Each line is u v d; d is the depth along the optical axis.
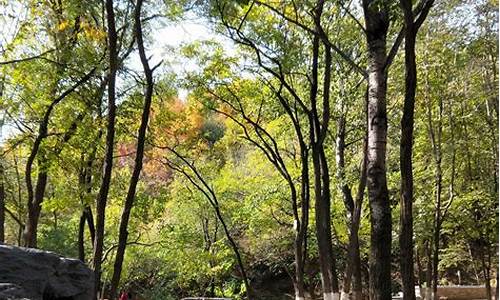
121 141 16.80
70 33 12.95
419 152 20.55
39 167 13.77
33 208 14.05
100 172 14.27
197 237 22.81
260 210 21.06
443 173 20.81
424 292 24.09
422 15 7.56
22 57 13.12
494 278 28.22
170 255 20.75
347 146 17.39
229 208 22.92
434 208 19.88
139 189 18.17
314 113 13.05
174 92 15.43
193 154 19.12
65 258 7.86
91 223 15.42
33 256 7.28
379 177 8.02
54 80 13.01
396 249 21.52
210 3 12.33
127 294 24.12
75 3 11.48
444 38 18.03
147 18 12.16
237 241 25.08
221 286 25.78
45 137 13.87
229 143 21.16
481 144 20.66
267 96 16.47
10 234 26.00
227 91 16.45
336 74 14.51
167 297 24.98
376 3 7.87
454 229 22.25
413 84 7.48
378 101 8.39
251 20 13.19
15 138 14.76
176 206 23.34
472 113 19.69
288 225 21.23
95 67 12.76
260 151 20.03
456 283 33.31
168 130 17.06
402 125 7.57
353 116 15.88
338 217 18.61
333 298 12.96
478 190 20.48
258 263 26.28
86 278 7.95
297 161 19.14
